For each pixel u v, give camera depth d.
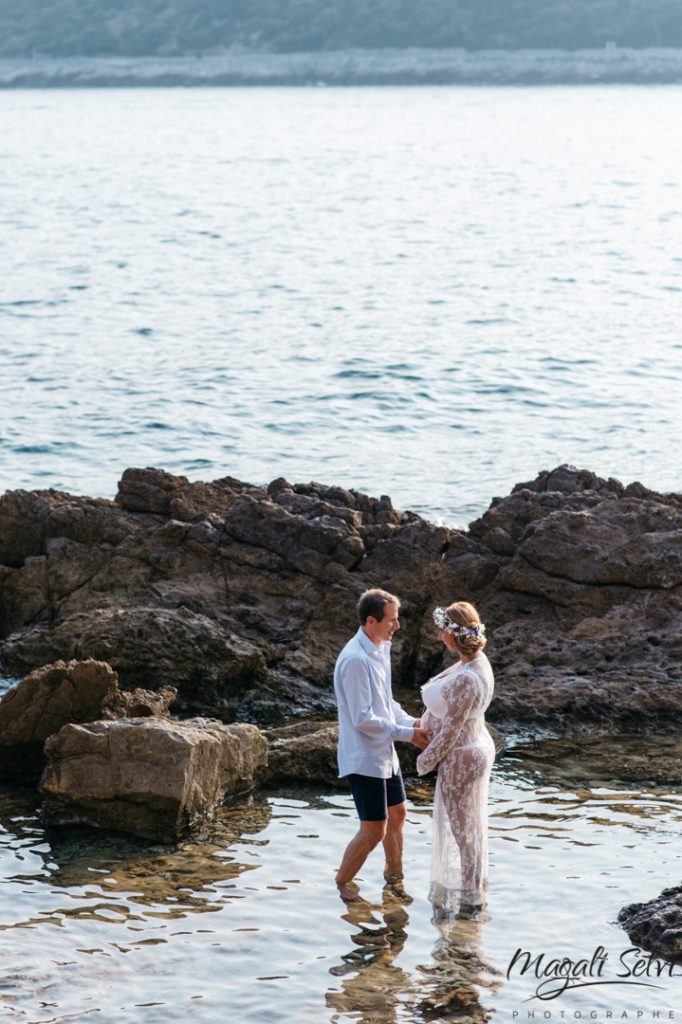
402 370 31.73
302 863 8.91
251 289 45.31
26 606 13.72
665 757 10.83
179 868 8.82
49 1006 7.14
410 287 45.66
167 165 100.62
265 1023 7.00
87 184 85.69
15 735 10.41
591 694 11.61
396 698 12.32
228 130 141.38
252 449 24.78
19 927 7.97
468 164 99.94
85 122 157.75
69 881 8.60
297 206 73.06
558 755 10.87
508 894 8.38
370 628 8.45
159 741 9.42
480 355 33.75
